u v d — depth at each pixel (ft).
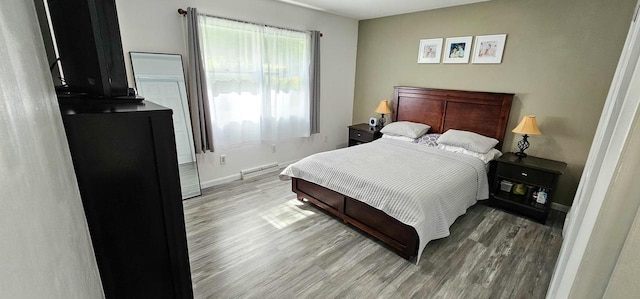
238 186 11.60
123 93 3.69
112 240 3.09
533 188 10.00
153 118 3.01
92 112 2.75
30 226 1.11
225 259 7.00
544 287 6.22
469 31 11.46
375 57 15.07
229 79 10.89
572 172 9.74
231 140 11.51
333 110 15.76
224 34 10.39
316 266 6.84
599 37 8.69
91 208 2.89
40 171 1.30
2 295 0.87
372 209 7.70
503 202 9.95
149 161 3.11
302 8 12.61
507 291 6.11
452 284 6.31
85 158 2.76
